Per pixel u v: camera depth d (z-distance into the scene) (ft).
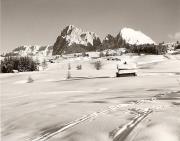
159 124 42.86
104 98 92.32
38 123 56.13
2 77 374.22
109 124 47.06
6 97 133.28
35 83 251.60
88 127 46.85
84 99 94.02
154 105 63.21
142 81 192.34
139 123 45.01
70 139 41.98
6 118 66.03
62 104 79.87
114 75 339.77
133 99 81.20
